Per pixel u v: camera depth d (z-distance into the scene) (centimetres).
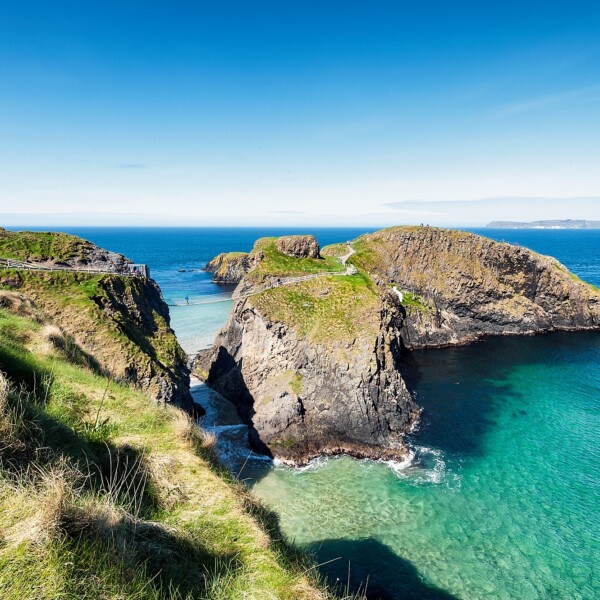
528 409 4803
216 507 979
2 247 4450
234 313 5659
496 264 8431
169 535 801
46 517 568
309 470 3656
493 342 7700
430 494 3275
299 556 973
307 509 3089
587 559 2611
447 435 4206
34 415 901
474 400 5053
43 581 506
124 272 4991
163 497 973
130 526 742
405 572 2500
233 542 865
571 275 9238
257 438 4031
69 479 725
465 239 8594
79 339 3206
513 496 3234
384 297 6162
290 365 4609
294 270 6875
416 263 8562
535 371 6094
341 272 6625
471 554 2650
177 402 3338
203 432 1415
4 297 2177
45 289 3716
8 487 633
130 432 1220
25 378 1289
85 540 587
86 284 3984
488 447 3978
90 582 540
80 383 1420
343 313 4850
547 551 2673
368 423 4016
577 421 4503
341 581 2419
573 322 8550
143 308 4431
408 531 2850
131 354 3241
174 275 16238
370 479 3497
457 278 8288
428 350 7212
